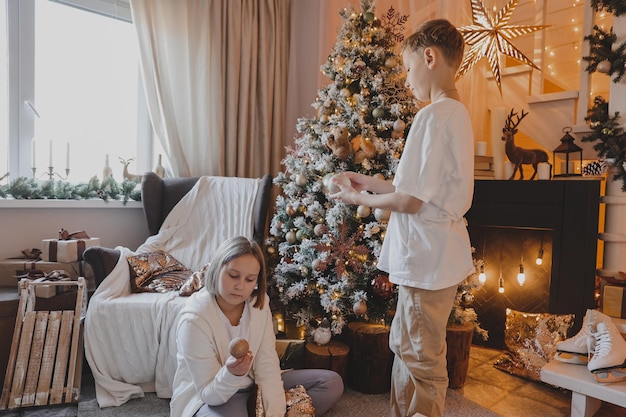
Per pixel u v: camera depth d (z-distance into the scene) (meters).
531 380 2.04
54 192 2.30
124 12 2.68
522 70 2.66
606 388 1.47
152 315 1.77
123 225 2.59
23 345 1.73
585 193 2.02
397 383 1.34
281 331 2.19
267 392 1.40
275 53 2.96
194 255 2.28
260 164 2.92
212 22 2.71
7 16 2.30
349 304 2.03
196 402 1.33
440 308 1.23
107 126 2.68
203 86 2.67
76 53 2.54
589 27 2.28
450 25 1.31
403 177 1.21
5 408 1.65
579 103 2.36
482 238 2.48
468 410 1.77
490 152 2.80
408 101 2.11
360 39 2.17
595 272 2.04
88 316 1.77
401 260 1.26
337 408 1.78
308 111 3.01
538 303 2.30
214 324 1.37
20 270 2.00
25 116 2.37
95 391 1.81
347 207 1.99
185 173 2.66
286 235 2.21
